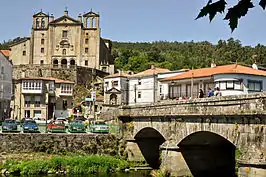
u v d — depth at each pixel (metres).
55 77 109.12
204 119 31.22
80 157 46.97
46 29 121.06
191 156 37.00
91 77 114.00
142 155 50.25
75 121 66.38
